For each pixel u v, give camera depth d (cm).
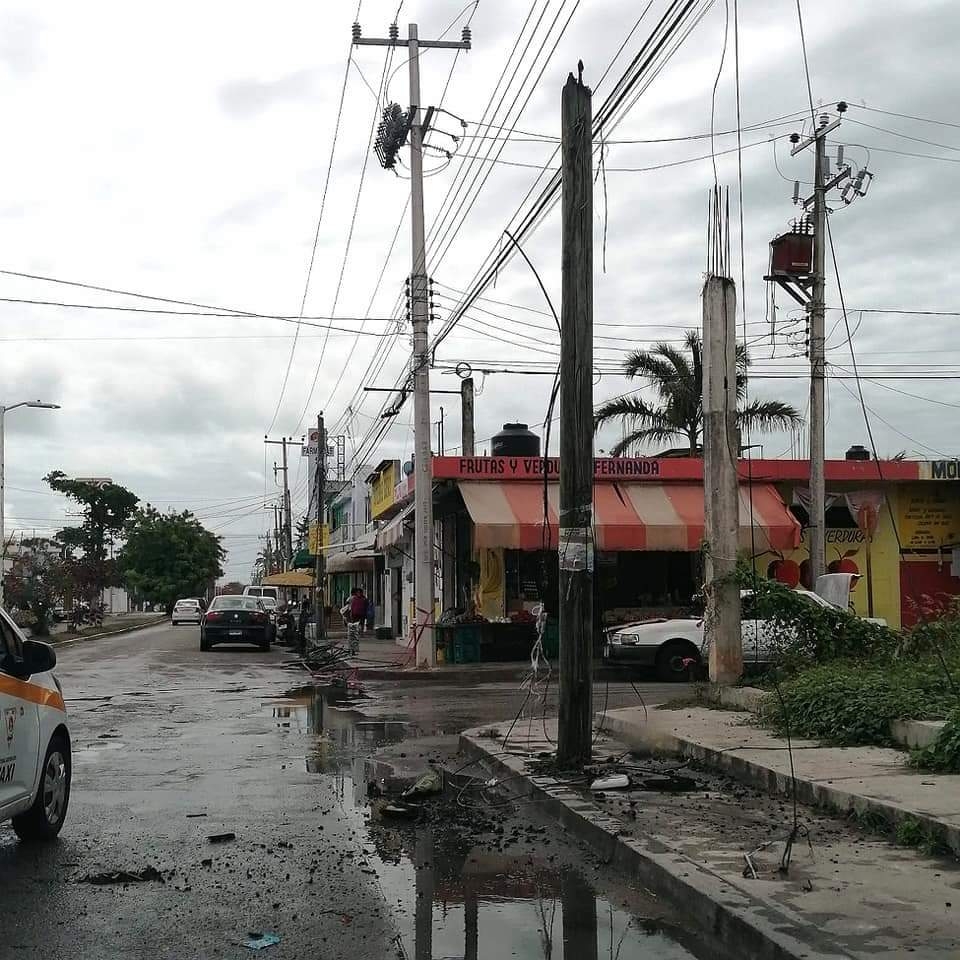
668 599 2650
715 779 908
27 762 699
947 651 1305
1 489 3678
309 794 920
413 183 2288
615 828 712
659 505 2492
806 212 2352
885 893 553
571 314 973
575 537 971
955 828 629
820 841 672
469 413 3562
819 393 2305
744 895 551
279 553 8900
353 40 2264
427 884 639
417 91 2261
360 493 5497
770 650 1447
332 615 5134
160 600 8469
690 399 3228
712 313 1395
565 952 521
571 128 973
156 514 8606
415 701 1730
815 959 456
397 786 960
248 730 1364
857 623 1388
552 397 1055
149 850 720
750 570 1378
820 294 2312
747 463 2603
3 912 581
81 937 541
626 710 1338
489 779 994
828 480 2638
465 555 2875
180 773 1030
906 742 956
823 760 894
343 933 550
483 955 518
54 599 4300
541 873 663
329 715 1530
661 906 593
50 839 745
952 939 481
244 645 3769
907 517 2700
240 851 717
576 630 969
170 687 2003
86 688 1983
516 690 1922
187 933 548
